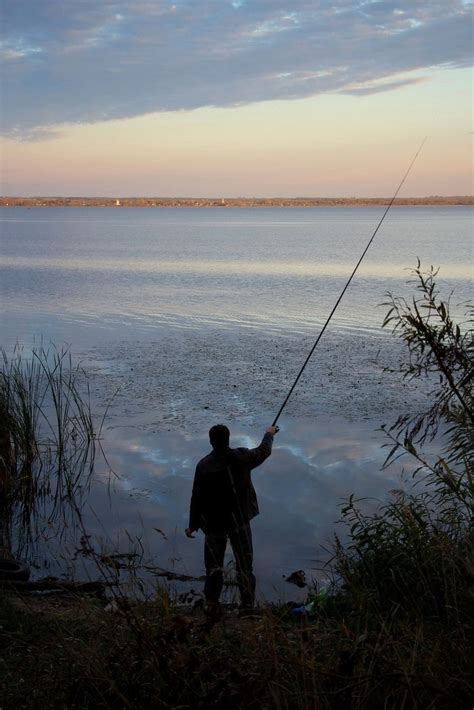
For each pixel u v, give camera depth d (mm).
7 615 5336
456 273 41844
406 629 4145
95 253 64812
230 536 6234
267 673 3598
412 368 5875
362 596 4805
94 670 3871
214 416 13578
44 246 75562
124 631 4312
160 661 3711
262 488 9977
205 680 3699
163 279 41375
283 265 51469
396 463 10781
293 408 14039
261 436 12289
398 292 33469
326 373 17062
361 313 27219
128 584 5160
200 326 24797
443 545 5051
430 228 128125
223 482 6223
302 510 9211
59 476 10562
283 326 24594
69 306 29953
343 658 3516
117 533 8711
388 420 13047
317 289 35844
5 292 34906
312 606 5547
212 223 176750
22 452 10758
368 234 106312
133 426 13008
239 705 3457
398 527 6281
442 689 3322
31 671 4238
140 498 9836
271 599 6836
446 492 6062
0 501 9758
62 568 7637
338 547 6195
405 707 3432
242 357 19203
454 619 4270
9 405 11336
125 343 21547
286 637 4023
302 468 10703
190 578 7285
